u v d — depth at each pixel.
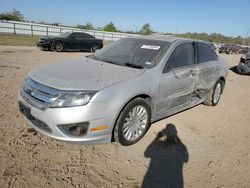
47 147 3.37
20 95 3.44
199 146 3.87
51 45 15.80
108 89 3.12
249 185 3.03
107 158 3.27
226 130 4.63
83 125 3.01
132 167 3.13
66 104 2.95
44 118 3.00
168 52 4.12
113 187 2.74
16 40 21.75
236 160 3.57
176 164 3.30
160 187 2.82
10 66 8.71
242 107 6.28
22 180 2.69
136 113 3.56
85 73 3.43
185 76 4.35
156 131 4.19
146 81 3.58
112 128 3.23
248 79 10.77
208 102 5.78
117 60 4.19
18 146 3.32
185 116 5.09
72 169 2.97
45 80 3.21
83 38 17.31
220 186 2.95
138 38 4.74
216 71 5.53
